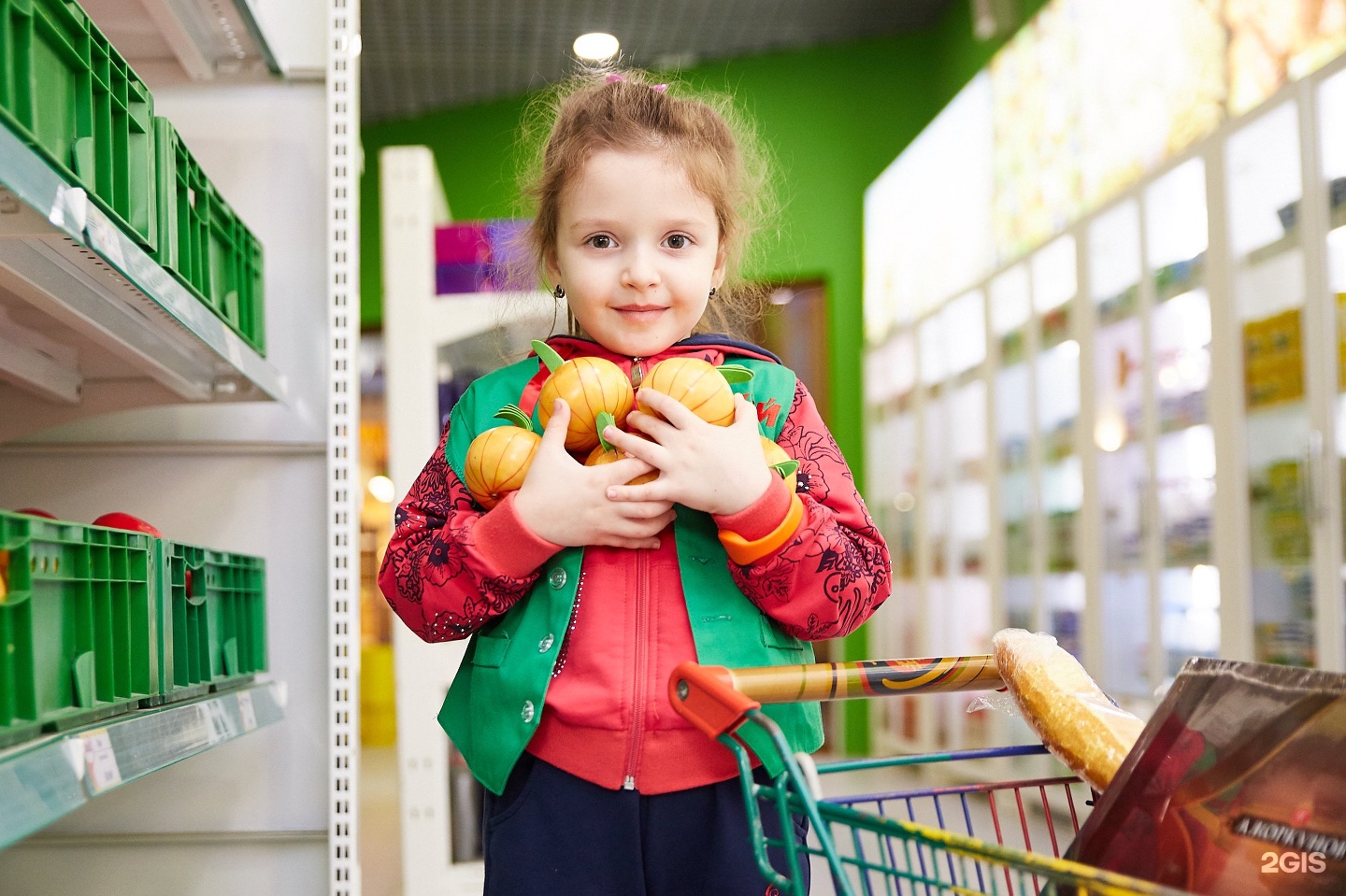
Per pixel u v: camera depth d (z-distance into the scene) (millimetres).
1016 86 5543
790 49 7496
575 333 1479
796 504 1180
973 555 5613
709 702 948
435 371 3293
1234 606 3439
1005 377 5207
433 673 3125
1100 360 4359
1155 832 920
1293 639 3234
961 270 6035
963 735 5422
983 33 5699
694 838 1185
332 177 2195
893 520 6785
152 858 2137
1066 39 5008
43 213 1003
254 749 2168
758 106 7508
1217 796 895
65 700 1166
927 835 774
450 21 7074
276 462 2229
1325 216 3117
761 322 1850
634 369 1293
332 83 2213
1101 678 4266
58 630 1158
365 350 8711
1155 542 3914
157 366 1773
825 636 1220
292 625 2201
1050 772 4500
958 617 5766
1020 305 5051
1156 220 3984
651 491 1152
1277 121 3312
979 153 5902
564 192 1308
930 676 1126
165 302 1385
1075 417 4559
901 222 6848
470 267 3449
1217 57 3779
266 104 2279
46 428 1968
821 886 2416
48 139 1119
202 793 2152
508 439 1230
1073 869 692
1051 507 4770
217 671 1773
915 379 6305
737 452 1158
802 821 1168
